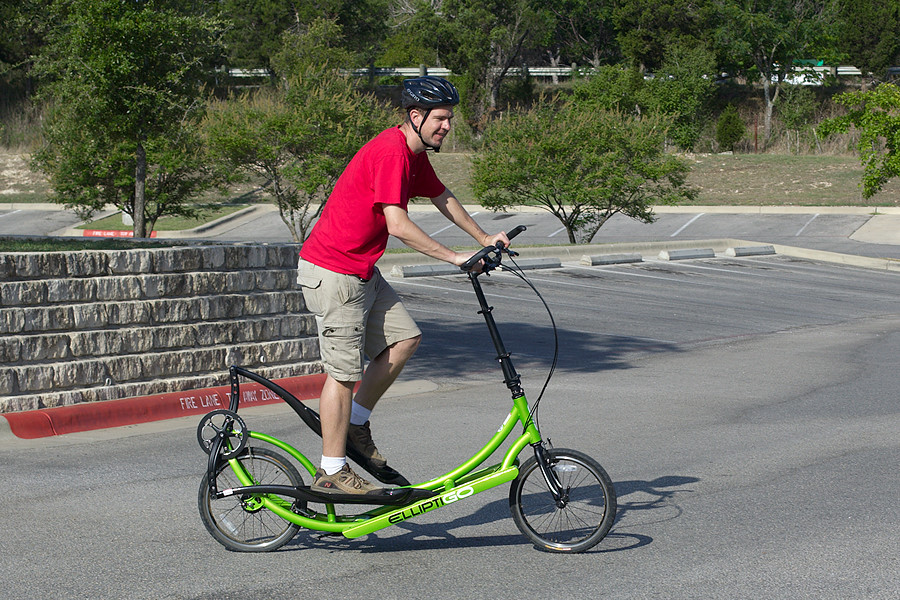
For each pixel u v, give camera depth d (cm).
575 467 457
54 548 466
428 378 1034
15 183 4509
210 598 401
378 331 459
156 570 435
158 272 854
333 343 441
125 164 2595
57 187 2733
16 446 698
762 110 6481
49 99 2939
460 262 432
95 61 1980
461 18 6512
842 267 2594
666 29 6462
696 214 3966
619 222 3841
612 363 1159
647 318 1592
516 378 454
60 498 556
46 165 2795
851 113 2520
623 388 977
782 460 662
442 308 1602
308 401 898
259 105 2428
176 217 3844
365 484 447
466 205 4194
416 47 7744
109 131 2150
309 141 2342
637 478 611
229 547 462
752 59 6481
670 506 546
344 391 446
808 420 810
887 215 3775
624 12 6581
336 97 2395
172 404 828
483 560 451
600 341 1340
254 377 457
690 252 2583
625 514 530
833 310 1783
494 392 952
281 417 821
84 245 1088
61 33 2105
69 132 2638
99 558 452
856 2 7131
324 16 6688
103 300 820
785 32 6147
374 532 496
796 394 945
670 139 5222
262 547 461
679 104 5450
